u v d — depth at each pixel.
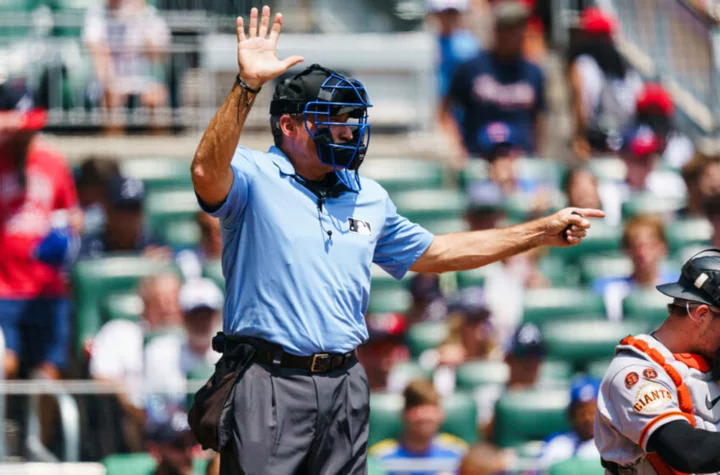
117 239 35.75
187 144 41.00
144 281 31.80
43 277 32.81
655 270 37.16
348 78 15.96
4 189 33.31
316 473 15.95
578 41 44.47
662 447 15.75
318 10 45.09
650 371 16.23
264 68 14.88
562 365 33.44
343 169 16.08
